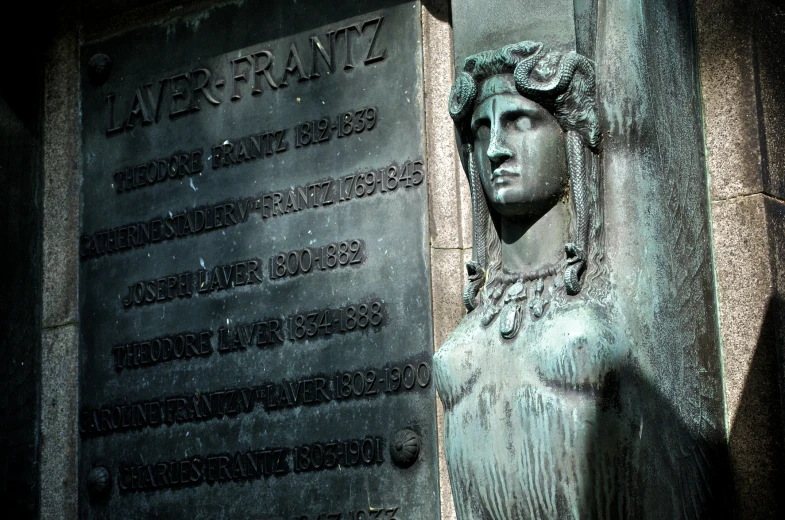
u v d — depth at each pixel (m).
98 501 5.62
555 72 4.18
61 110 6.02
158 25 5.80
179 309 5.54
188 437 5.42
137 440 5.56
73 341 5.82
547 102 4.20
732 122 4.57
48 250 5.96
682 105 4.50
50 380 5.86
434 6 5.10
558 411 4.02
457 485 4.25
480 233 4.42
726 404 4.47
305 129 5.31
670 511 4.12
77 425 5.75
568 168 4.23
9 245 6.06
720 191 4.56
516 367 4.13
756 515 4.36
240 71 5.53
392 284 4.99
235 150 5.49
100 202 5.84
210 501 5.32
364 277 5.06
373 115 5.14
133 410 5.59
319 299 5.16
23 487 5.84
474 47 4.33
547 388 4.05
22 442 5.88
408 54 5.10
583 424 3.99
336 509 4.98
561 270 4.20
